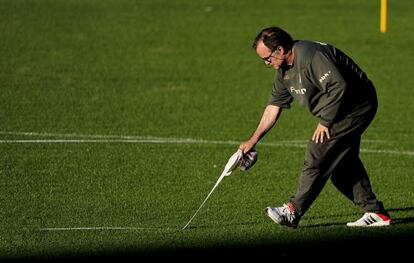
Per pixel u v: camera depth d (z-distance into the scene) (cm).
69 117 3719
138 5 6562
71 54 4994
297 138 3481
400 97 4225
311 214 2498
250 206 2577
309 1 6888
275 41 2127
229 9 6494
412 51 5281
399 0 7038
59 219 2416
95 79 4453
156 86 4344
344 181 2328
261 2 6812
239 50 5219
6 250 2145
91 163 3028
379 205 2341
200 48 5247
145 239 2234
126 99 4072
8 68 4622
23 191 2689
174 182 2825
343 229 2330
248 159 2302
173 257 2088
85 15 6100
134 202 2595
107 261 2058
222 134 3519
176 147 3284
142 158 3112
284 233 2291
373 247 2172
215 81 4484
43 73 4541
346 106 2192
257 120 3769
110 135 3441
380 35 5688
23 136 3388
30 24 5741
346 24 6003
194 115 3822
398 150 3300
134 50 5150
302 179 2245
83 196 2648
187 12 6344
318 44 2156
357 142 2256
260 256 2100
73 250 2144
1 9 6184
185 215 2473
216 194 2702
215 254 2112
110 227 2345
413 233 2288
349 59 2184
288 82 2180
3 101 3959
